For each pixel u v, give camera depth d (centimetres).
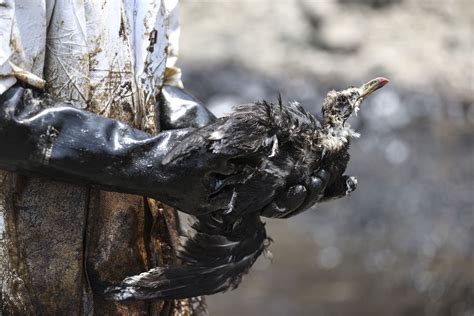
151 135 643
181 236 728
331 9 3441
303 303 1995
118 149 628
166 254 724
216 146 623
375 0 3466
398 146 2925
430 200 2611
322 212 2580
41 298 673
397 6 3472
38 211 664
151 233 717
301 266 2223
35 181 661
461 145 2928
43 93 634
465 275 2150
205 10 3447
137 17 709
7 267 662
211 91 3162
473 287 2086
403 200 2611
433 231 2431
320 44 3366
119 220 693
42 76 646
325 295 2048
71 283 677
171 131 647
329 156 688
